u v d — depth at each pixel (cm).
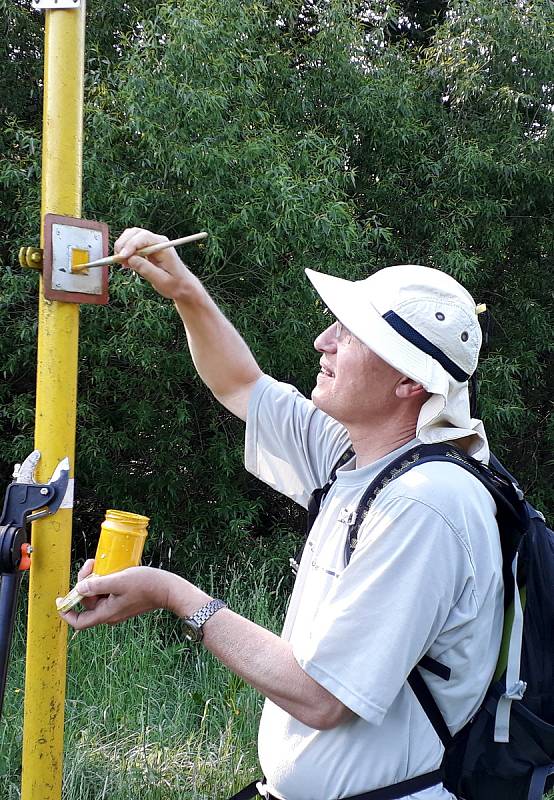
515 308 690
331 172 527
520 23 636
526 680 124
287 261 547
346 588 116
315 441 167
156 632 401
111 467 553
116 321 491
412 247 655
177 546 552
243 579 520
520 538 125
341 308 131
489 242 644
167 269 163
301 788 124
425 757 120
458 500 118
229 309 526
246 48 545
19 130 489
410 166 653
